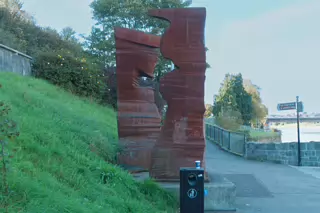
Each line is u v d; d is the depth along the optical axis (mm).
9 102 8398
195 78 7762
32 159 5926
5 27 20672
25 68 17656
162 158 7797
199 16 7758
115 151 9273
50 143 6875
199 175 5492
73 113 10945
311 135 45062
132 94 9898
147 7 25438
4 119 5176
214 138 23656
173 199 7035
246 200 8539
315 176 12133
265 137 30453
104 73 22844
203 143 7754
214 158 16875
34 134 6906
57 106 10797
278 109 17250
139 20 25844
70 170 6152
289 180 11289
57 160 6359
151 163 7828
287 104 16984
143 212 5914
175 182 7676
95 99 19266
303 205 8086
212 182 7773
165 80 7867
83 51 25812
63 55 19078
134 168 9102
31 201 4465
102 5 26188
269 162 16141
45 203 4504
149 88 10125
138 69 9945
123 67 9922
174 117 7840
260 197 8867
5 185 4473
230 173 12602
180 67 7781
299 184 10617
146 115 9773
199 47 7746
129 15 25641
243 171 13109
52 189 5023
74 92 18516
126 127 9641
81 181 5895
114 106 22094
